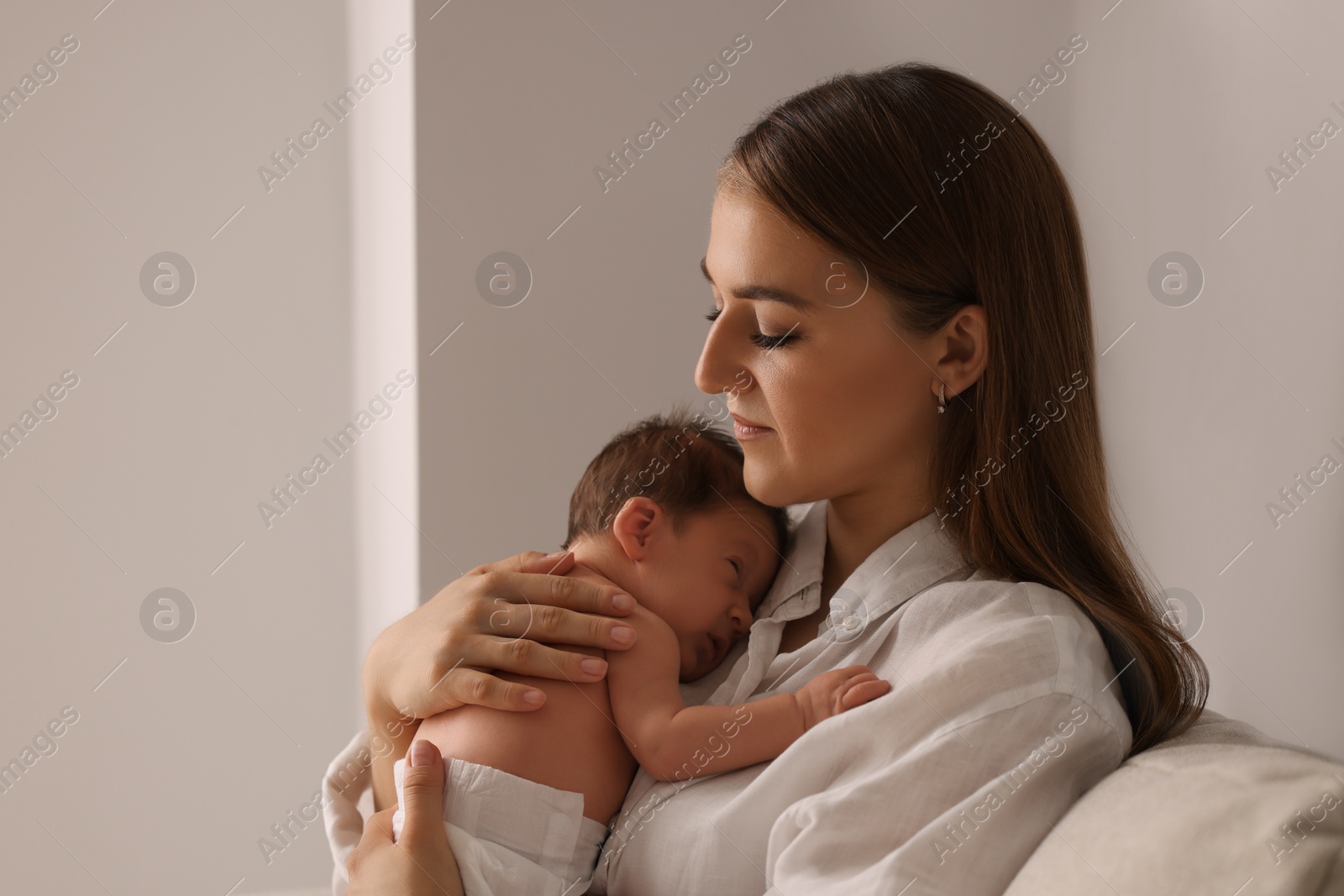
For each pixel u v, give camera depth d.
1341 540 1.48
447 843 0.84
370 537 2.44
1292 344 1.57
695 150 2.20
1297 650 1.55
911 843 0.72
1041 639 0.82
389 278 2.24
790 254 0.89
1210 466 1.74
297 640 2.56
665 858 0.84
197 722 2.49
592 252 2.16
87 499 2.43
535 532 2.13
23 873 2.39
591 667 0.93
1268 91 1.62
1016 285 0.92
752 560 1.06
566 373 2.15
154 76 2.44
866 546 1.00
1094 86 2.06
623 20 2.16
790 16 2.23
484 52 2.08
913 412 0.93
